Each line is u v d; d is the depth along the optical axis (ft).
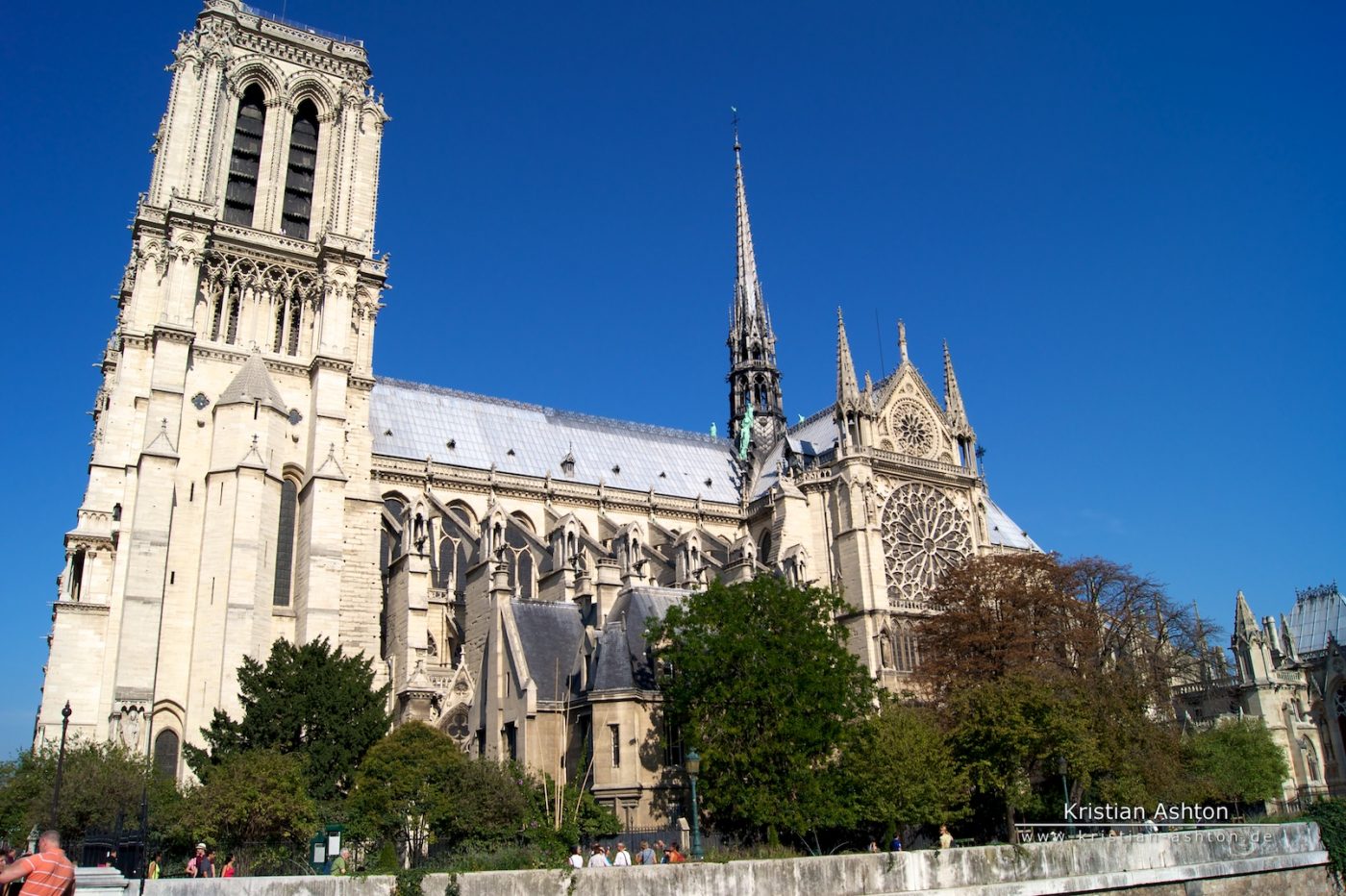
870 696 198.29
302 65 278.46
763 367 412.36
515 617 215.31
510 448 338.54
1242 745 277.64
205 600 217.56
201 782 176.14
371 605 244.01
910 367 344.08
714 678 181.88
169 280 236.22
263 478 228.63
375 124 282.36
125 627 207.72
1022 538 411.34
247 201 266.57
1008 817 203.21
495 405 353.51
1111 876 125.18
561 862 118.93
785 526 318.04
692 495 366.02
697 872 101.50
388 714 199.00
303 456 245.24
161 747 208.95
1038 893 118.42
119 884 103.91
